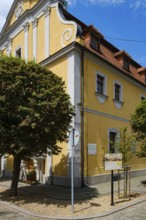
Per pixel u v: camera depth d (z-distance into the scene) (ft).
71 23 54.85
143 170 74.54
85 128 53.06
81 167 50.49
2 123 36.35
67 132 40.91
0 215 30.35
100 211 31.60
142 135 54.44
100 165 55.83
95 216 29.50
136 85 75.51
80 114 52.01
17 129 35.68
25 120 34.83
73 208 31.40
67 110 38.11
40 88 37.19
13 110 36.11
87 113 54.08
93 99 56.24
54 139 37.78
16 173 40.73
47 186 50.21
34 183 54.03
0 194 42.57
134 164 71.26
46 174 54.08
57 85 38.29
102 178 55.47
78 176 49.55
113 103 63.31
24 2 70.74
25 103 36.35
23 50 68.90
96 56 56.95
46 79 38.24
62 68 54.19
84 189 46.93
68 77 52.39
